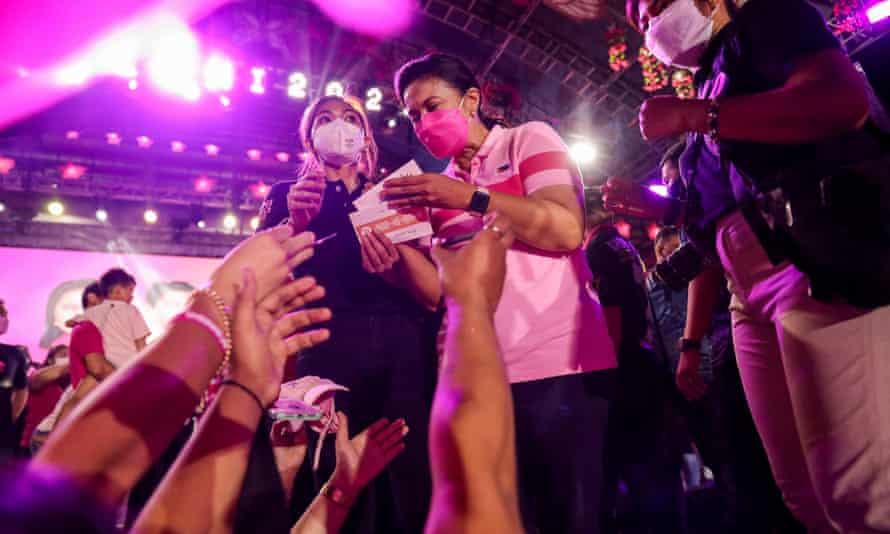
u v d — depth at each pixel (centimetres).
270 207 231
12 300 1144
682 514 246
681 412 259
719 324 240
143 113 1310
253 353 62
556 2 969
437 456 49
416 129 174
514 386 148
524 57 1132
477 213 142
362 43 1169
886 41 684
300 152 1402
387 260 162
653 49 158
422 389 193
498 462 48
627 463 243
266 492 110
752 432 223
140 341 389
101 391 52
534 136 160
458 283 59
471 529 44
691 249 204
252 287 62
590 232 275
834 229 112
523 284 152
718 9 145
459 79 172
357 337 194
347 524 183
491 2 1020
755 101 120
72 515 34
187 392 55
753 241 138
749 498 225
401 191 144
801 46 121
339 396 188
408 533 183
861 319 113
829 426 116
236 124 1368
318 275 204
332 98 233
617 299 252
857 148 119
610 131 1255
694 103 128
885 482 109
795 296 125
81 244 1270
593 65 1094
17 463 35
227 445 59
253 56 1192
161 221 1363
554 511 141
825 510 120
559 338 148
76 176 1283
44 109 1255
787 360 126
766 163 126
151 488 172
